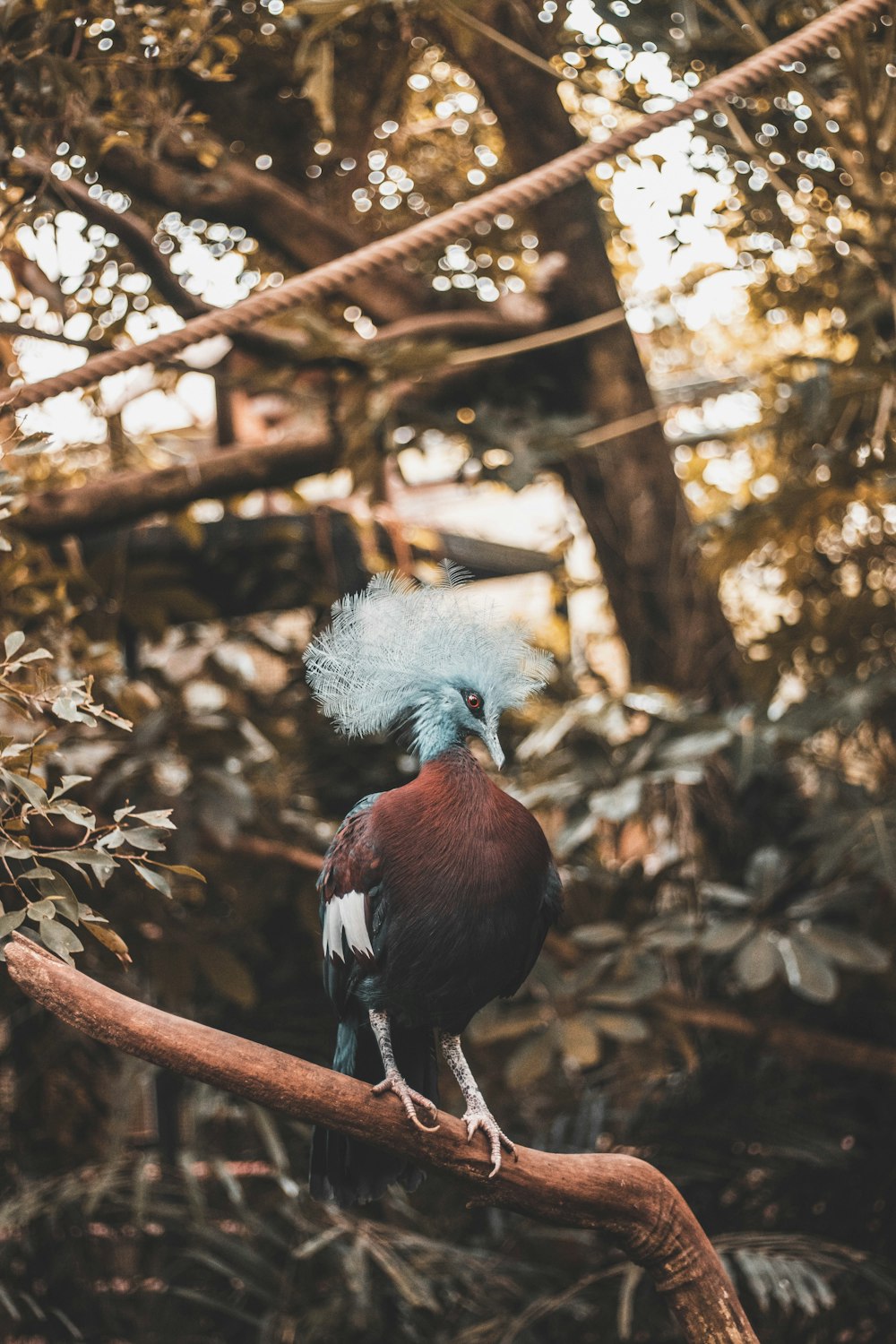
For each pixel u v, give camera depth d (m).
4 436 2.41
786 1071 4.89
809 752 4.88
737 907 4.74
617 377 5.00
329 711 2.43
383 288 4.99
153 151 3.29
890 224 4.06
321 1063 4.86
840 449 4.31
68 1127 4.63
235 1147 4.92
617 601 5.20
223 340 4.66
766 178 4.50
